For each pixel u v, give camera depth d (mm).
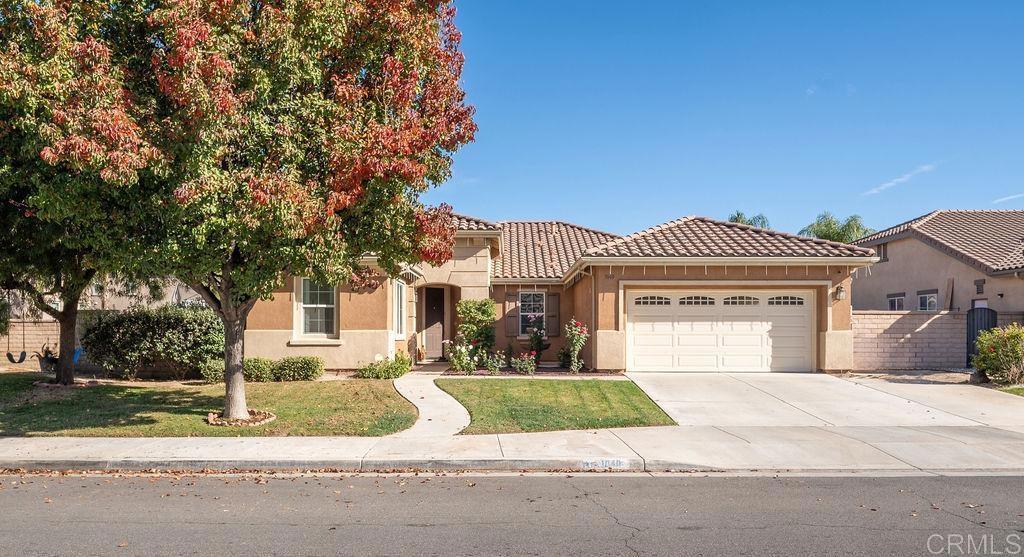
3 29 8164
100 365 16375
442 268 19734
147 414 11562
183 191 7770
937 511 6453
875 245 25969
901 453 9031
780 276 16672
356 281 12008
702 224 19031
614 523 6070
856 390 14289
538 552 5281
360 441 9594
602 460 8500
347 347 16688
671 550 5324
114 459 8484
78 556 5180
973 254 20500
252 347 16703
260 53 8945
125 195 8578
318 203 8688
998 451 9141
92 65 7926
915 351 17625
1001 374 14969
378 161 8836
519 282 20859
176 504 6754
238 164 9219
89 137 7676
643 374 16375
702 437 9945
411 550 5332
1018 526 5965
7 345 19016
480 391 13789
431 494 7168
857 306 27453
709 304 17016
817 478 7914
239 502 6832
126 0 8648
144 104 8516
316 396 13305
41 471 8367
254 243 9023
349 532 5809
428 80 10430
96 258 9922
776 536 5680
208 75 7977
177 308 16703
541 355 20719
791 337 16984
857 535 5707
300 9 8859
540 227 26219
